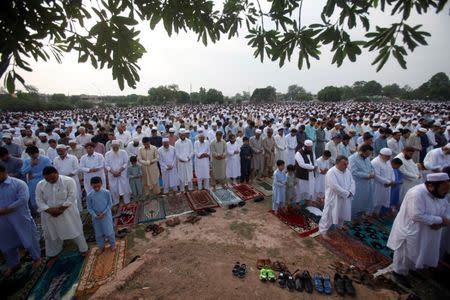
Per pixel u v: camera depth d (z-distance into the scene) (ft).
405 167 17.47
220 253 13.84
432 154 18.42
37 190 13.11
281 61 7.02
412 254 11.43
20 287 12.07
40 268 13.17
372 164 17.16
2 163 16.67
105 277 12.26
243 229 16.75
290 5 6.72
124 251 14.44
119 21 5.94
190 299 10.12
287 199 19.26
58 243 14.01
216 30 8.07
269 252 14.19
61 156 18.70
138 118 73.61
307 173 19.16
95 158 19.80
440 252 13.25
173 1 7.11
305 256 13.79
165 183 22.91
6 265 13.75
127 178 21.09
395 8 5.18
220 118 55.98
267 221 17.81
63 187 13.33
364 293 10.83
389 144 24.57
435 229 11.01
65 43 6.29
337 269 12.47
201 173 23.40
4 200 12.23
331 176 14.93
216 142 23.68
